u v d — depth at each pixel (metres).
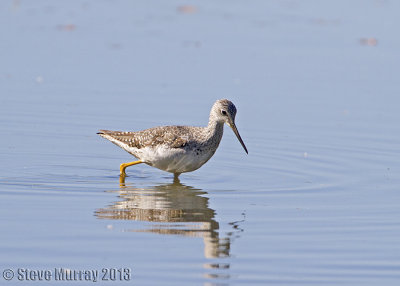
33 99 21.31
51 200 14.10
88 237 12.20
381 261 11.52
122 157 17.62
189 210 13.82
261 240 12.31
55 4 32.59
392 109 21.48
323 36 28.86
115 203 14.09
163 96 21.97
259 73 24.38
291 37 28.66
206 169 16.94
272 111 21.34
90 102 21.27
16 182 15.16
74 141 18.50
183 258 11.48
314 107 21.64
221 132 15.75
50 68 24.02
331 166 17.19
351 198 14.79
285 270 11.13
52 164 16.66
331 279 10.85
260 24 30.53
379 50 27.09
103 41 27.31
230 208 14.02
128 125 19.59
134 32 28.75
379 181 16.03
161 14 31.89
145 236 12.35
